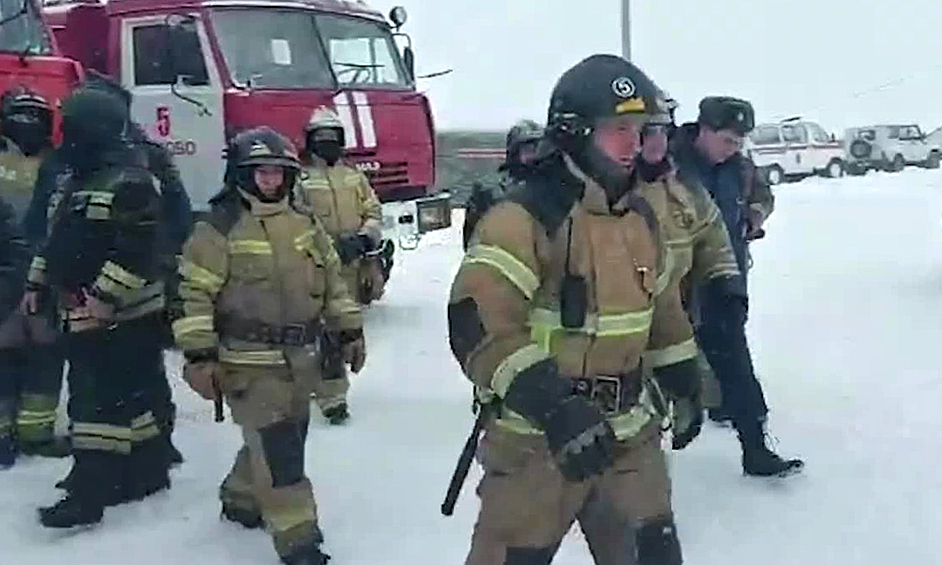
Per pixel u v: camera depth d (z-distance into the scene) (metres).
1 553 5.12
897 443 6.37
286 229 4.81
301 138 9.96
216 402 4.81
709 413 6.78
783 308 10.96
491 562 3.37
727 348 5.74
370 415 7.31
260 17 10.12
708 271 4.83
